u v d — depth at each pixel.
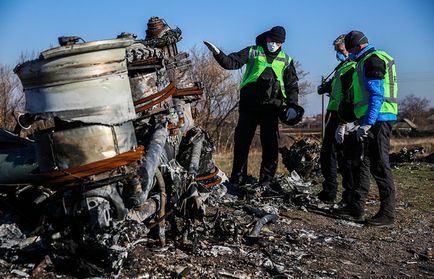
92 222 3.94
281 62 7.81
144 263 4.36
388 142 6.80
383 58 6.59
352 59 6.93
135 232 4.11
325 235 6.18
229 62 7.67
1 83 13.69
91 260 4.00
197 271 4.35
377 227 6.80
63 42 3.92
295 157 9.59
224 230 5.38
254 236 5.47
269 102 7.75
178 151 5.48
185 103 5.73
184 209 4.86
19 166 4.27
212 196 6.91
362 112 6.68
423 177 11.23
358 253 5.65
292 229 6.25
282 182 8.59
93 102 3.92
